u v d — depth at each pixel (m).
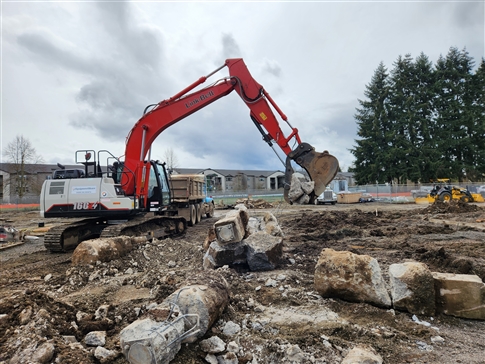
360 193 34.34
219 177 71.00
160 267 6.82
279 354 3.12
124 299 4.78
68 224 9.49
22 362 2.69
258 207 29.81
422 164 41.56
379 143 44.34
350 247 8.41
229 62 10.41
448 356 3.14
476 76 44.47
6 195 47.03
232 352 3.07
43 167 50.84
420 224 13.01
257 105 10.11
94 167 9.45
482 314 3.88
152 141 10.62
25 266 7.56
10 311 3.33
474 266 5.99
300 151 9.21
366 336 3.52
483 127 41.94
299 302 4.49
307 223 13.25
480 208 17.44
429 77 44.22
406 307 4.06
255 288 5.04
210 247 6.41
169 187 13.01
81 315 3.93
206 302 3.36
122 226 8.48
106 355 3.00
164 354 2.73
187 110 10.47
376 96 45.69
